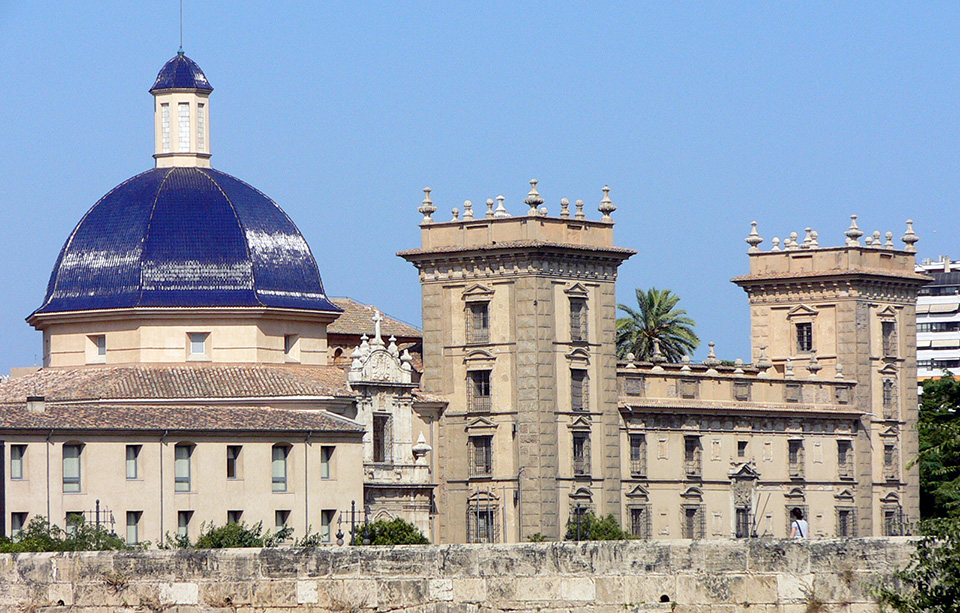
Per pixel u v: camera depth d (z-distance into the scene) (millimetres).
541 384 158250
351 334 166625
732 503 172625
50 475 123312
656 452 167625
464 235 162625
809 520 180000
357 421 146500
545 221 160750
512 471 158750
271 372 147625
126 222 152375
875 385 188750
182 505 129250
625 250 165875
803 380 182000
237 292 149875
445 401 161000
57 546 110312
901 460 190375
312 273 155750
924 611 48625
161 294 148875
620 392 165875
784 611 49656
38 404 127562
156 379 144125
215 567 54750
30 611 56594
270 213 155750
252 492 132500
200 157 157250
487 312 161000
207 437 130750
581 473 161000
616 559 51062
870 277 187750
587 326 163250
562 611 51344
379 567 53031
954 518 49844
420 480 149750
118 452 126562
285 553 54062
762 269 192500
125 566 55688
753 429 176125
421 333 172750
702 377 172750
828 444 183250
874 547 49469
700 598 50281
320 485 136250
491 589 51938
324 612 53469
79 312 150000
